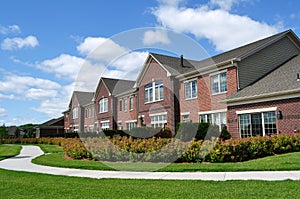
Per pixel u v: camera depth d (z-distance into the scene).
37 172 10.33
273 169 8.62
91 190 6.69
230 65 18.84
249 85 18.67
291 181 6.85
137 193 6.19
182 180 7.66
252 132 16.84
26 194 6.46
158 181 7.64
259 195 5.61
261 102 16.36
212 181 7.29
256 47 19.41
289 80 16.08
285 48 21.36
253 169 8.76
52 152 20.45
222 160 10.83
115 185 7.25
